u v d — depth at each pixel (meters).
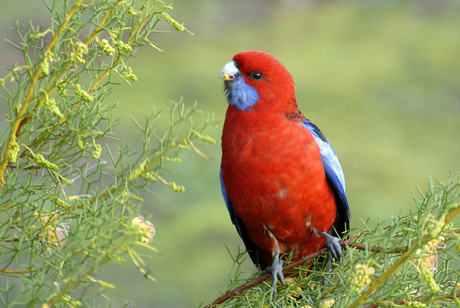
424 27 27.17
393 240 4.17
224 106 20.23
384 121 20.27
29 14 21.31
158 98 20.44
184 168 17.30
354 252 4.27
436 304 3.98
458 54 24.83
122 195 3.15
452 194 3.85
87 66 3.55
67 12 3.42
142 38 3.98
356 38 26.08
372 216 15.34
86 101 3.53
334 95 21.66
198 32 26.86
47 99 3.20
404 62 23.86
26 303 2.92
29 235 3.71
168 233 14.68
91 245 2.94
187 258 13.85
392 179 17.31
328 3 30.44
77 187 13.41
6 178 3.71
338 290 4.23
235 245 14.49
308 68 23.56
